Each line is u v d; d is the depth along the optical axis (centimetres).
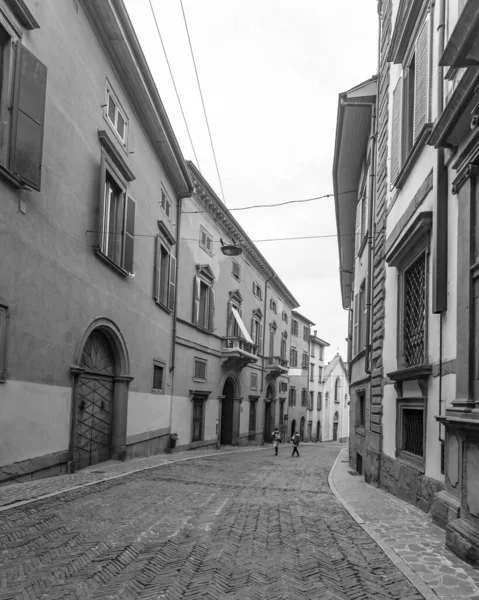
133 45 1362
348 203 2145
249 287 3269
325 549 585
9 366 876
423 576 491
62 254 1073
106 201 1369
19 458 915
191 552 556
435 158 765
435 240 733
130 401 1523
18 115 873
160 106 1622
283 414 4228
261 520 736
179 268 2111
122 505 812
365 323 1443
